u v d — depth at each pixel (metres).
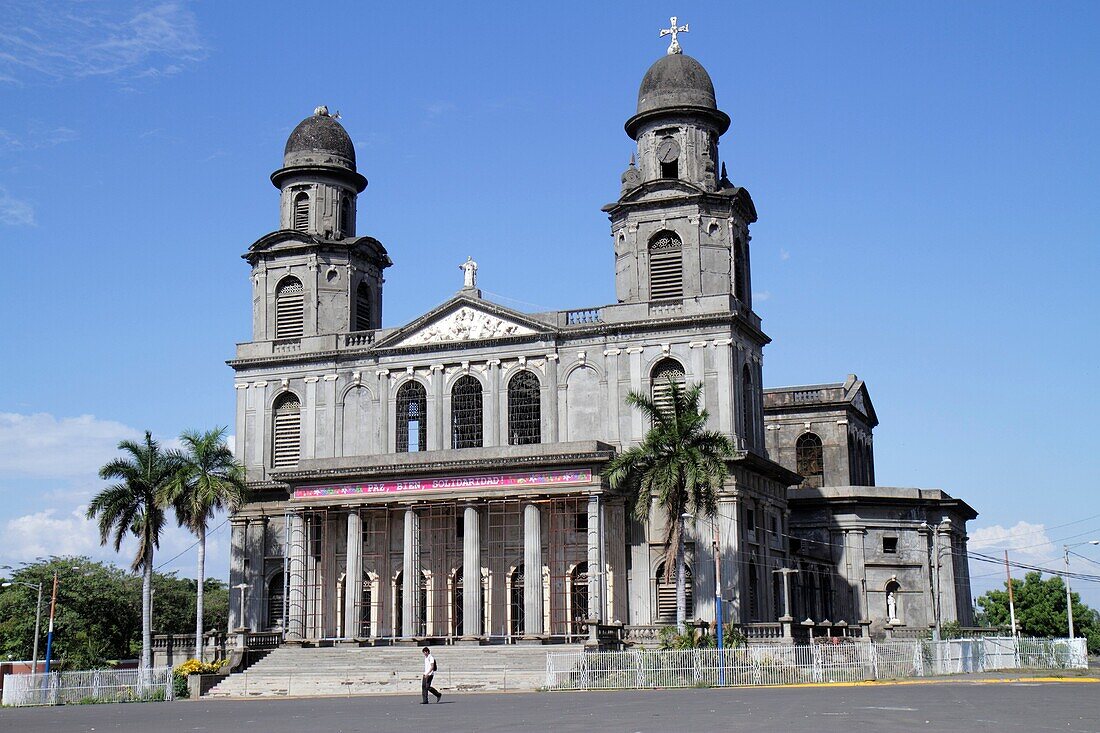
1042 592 125.06
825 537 82.00
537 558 65.94
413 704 45.81
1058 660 67.88
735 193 71.38
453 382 73.81
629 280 72.00
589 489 65.31
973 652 63.78
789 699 40.03
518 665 60.03
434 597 70.62
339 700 52.69
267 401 77.69
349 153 82.19
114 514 69.81
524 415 72.19
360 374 76.12
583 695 48.16
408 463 68.69
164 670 63.75
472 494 67.31
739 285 73.19
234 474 70.38
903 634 78.25
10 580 101.69
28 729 37.97
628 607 67.12
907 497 82.62
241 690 62.03
